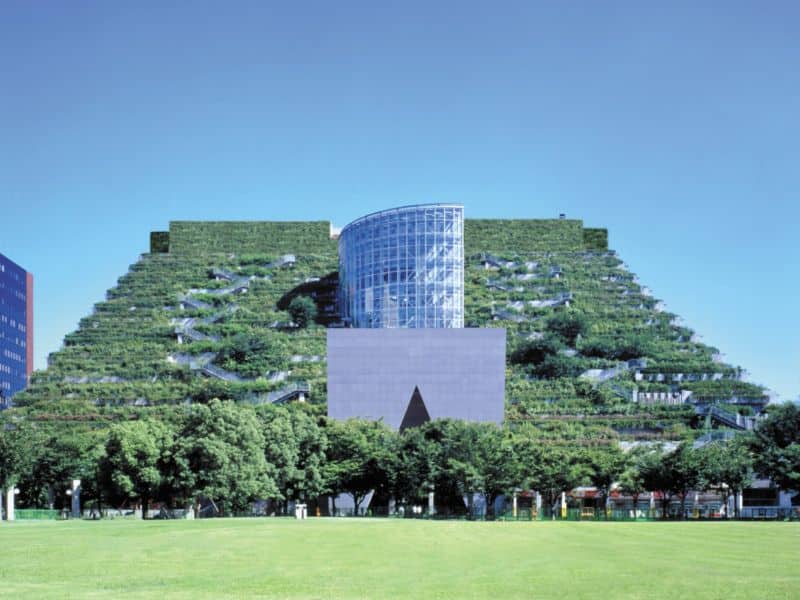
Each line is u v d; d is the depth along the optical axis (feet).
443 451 407.64
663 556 179.01
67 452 435.53
